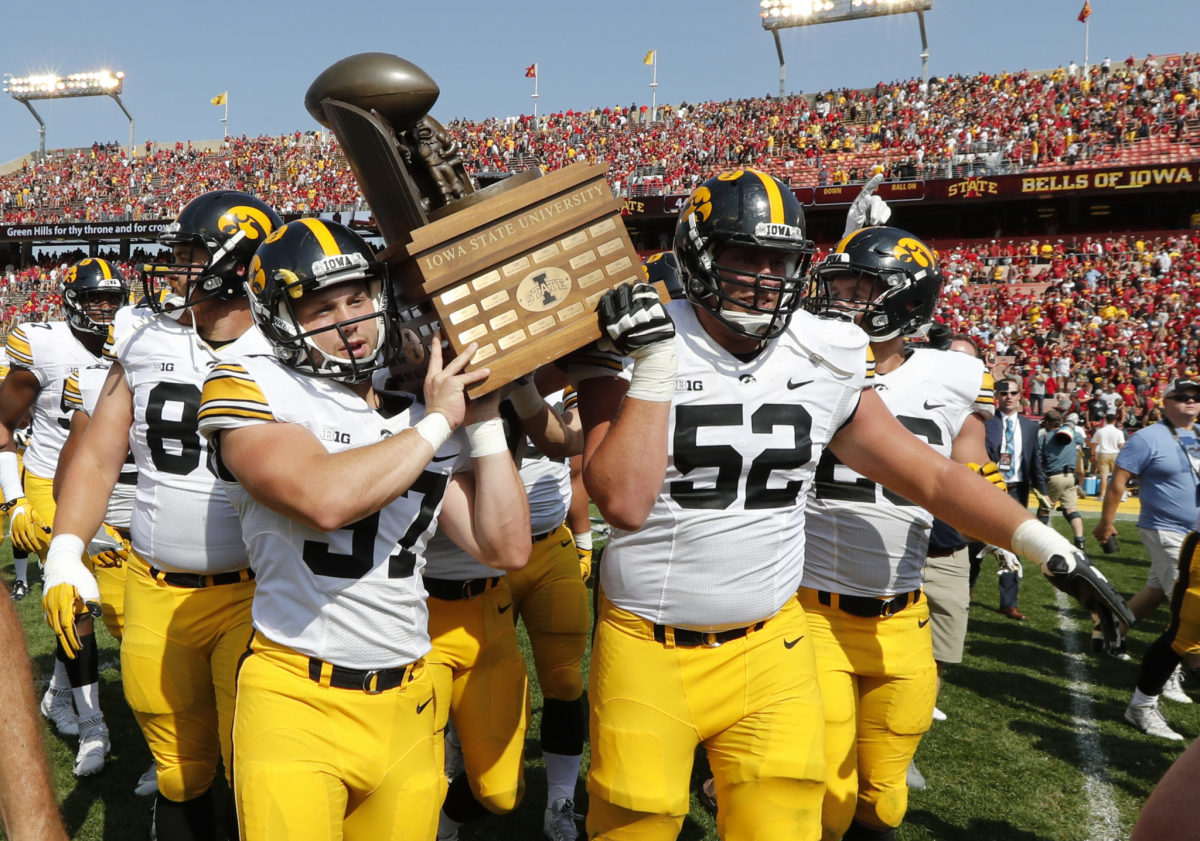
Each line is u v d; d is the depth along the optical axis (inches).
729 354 100.6
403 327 96.3
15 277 1444.4
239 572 122.0
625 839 99.5
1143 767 176.4
